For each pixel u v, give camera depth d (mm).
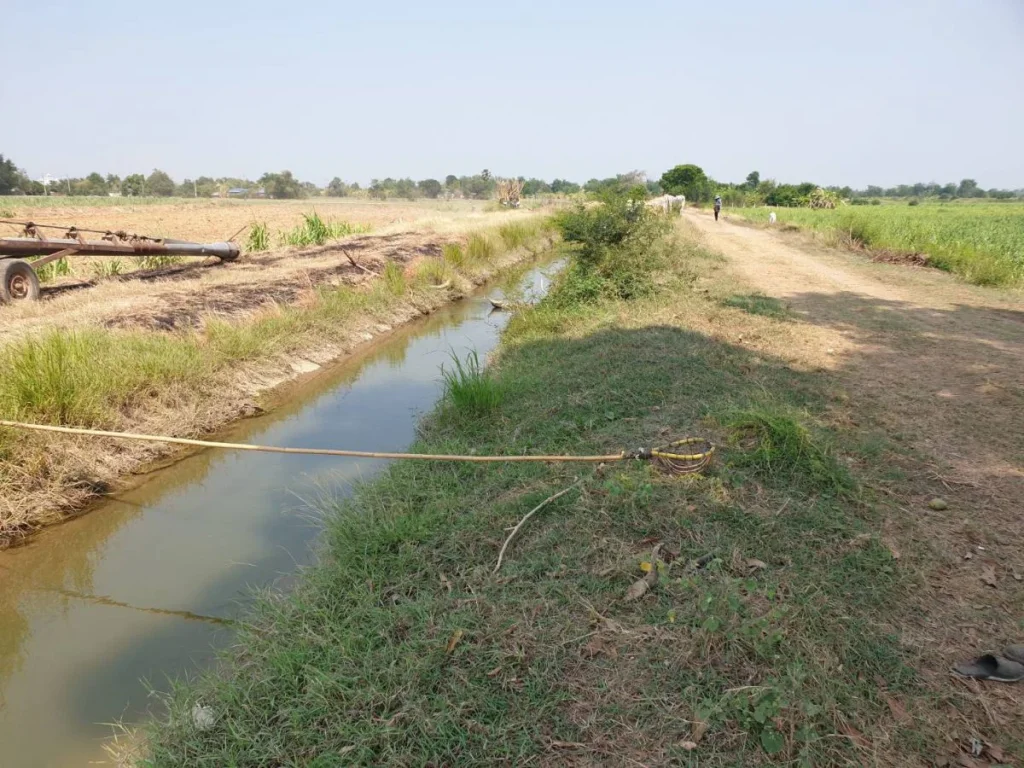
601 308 10367
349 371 8945
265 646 3371
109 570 4469
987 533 3932
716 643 2990
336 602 3570
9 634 3889
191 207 47969
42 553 4684
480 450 5297
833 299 11273
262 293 10508
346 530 4168
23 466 5102
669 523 3936
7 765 2979
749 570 3531
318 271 12672
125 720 3217
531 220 24922
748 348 7922
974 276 13164
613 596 3381
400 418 7113
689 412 5680
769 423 4738
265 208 47406
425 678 2939
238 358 7855
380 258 14594
